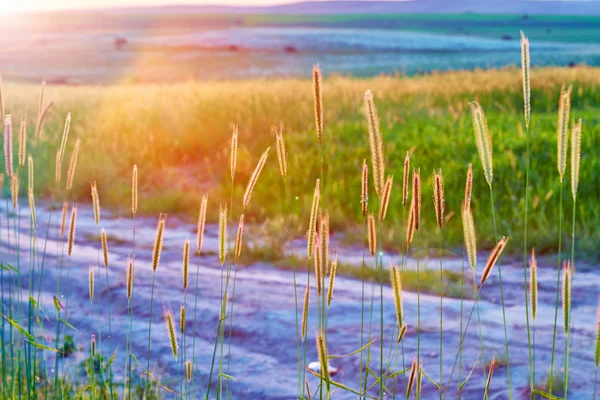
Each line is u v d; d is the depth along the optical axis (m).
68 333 5.59
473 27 147.00
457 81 21.47
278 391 4.54
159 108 17.16
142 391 4.42
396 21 169.50
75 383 4.30
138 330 5.75
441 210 2.16
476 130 2.06
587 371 4.50
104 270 7.49
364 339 5.28
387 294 6.48
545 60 60.84
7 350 4.16
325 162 12.04
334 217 9.62
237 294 6.63
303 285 6.95
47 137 14.55
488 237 8.23
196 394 4.49
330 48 88.81
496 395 4.22
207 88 22.08
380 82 22.27
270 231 9.20
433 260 7.63
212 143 14.29
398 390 4.34
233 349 5.35
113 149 13.87
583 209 8.90
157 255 2.43
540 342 5.10
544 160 11.15
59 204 11.55
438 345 5.11
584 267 7.33
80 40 110.44
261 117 15.87
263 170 12.24
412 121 15.35
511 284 6.78
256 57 76.62
